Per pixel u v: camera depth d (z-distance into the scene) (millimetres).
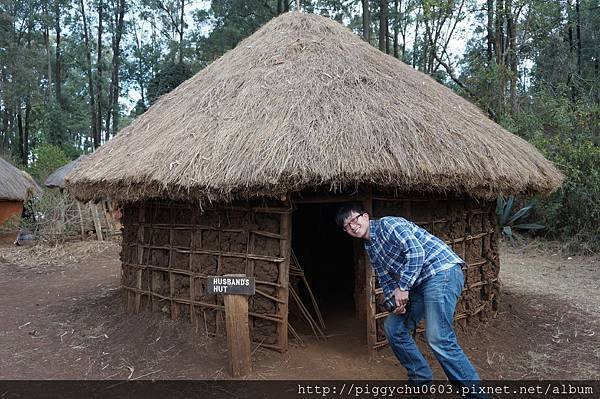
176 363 4254
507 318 5398
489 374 4066
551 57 14594
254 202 4402
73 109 30281
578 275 8031
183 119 4973
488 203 5301
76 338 5004
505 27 14523
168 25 30359
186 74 20719
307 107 4418
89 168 5203
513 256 9789
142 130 5375
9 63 27625
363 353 4457
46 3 28484
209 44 20984
